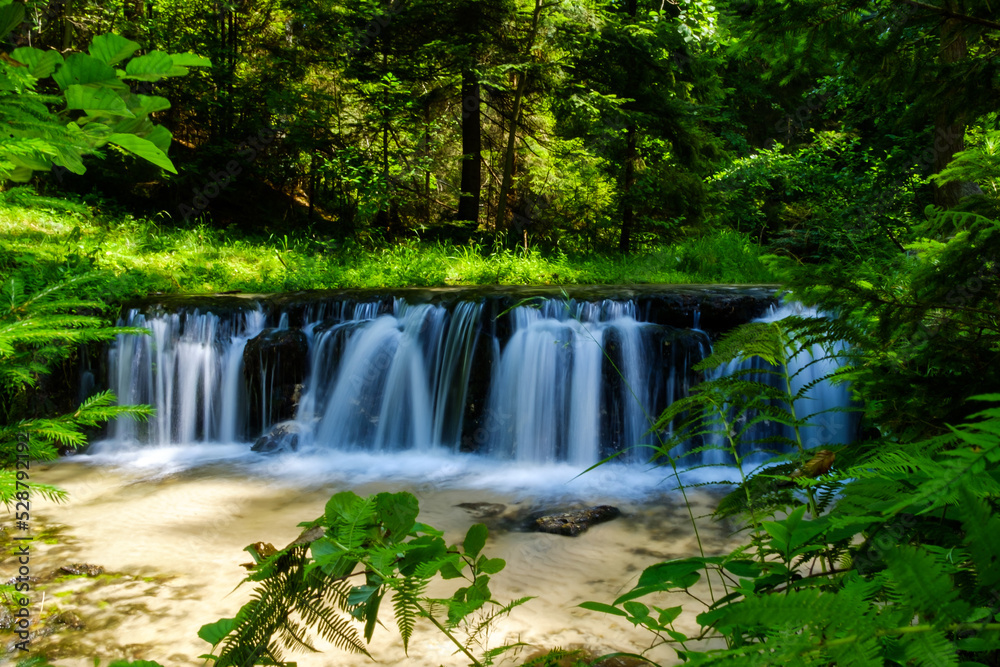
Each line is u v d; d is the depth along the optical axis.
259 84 16.34
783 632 0.61
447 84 16.73
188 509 5.84
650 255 15.38
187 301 8.99
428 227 16.89
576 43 15.53
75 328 1.14
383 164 16.23
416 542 0.87
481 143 19.39
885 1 3.23
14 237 9.90
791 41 3.94
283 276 11.76
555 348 8.05
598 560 4.74
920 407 1.51
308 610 0.83
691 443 7.35
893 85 3.42
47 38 13.04
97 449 7.97
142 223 13.34
